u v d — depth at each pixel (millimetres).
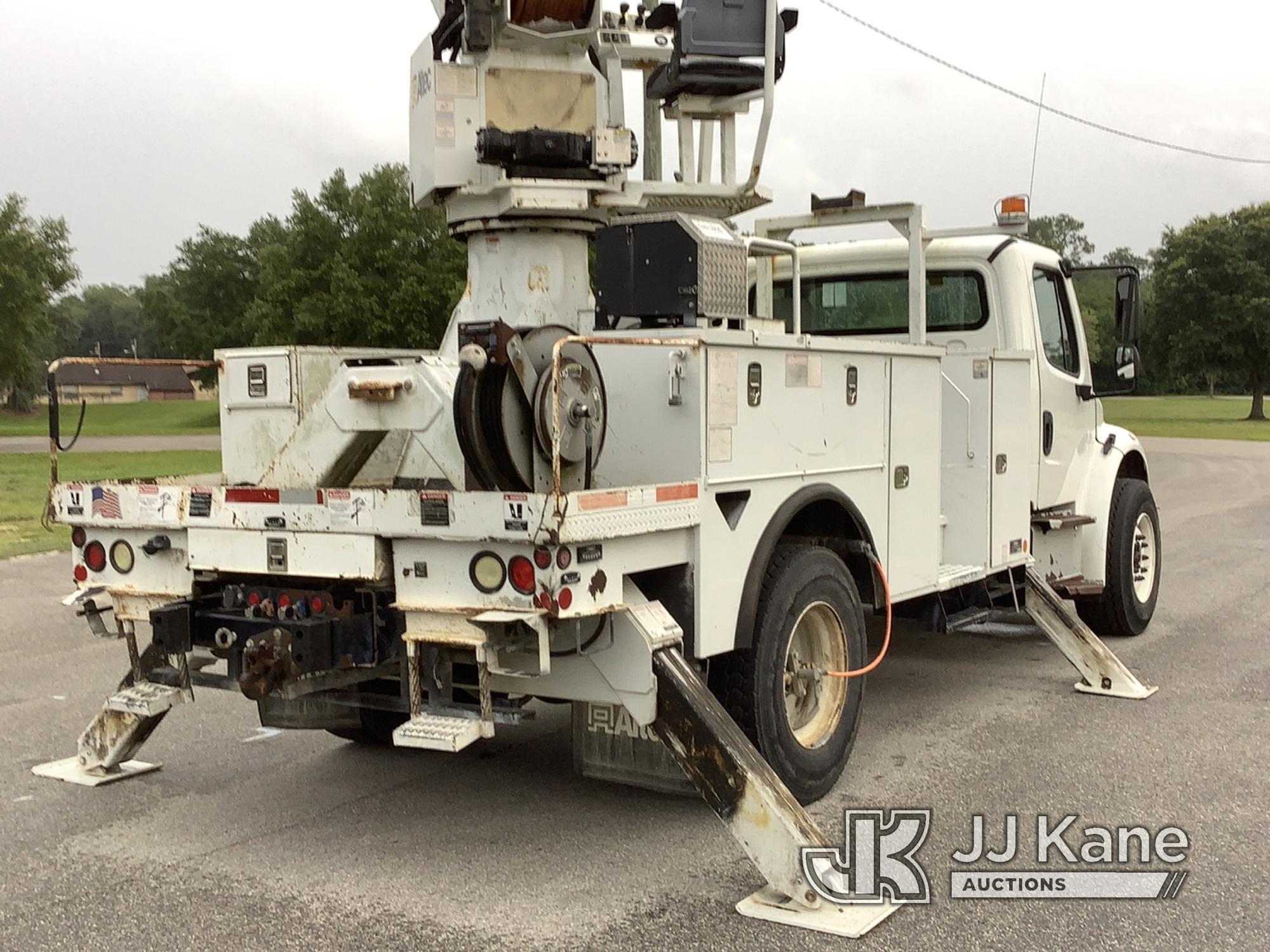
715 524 3998
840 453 4699
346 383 3971
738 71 5031
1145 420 54031
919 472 5312
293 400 4309
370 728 5223
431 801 4676
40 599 9398
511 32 4707
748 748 3699
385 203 36031
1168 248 57406
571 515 3367
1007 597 6746
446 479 4000
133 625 4500
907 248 6695
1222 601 8969
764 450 4246
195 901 3688
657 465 4004
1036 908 3584
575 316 4887
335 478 4102
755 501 4211
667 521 3752
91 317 145375
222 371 4512
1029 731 5527
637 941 3383
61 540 12719
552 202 4668
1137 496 7613
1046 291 6949
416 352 4570
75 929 3494
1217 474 22688
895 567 5129
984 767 4988
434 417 3838
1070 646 6309
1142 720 5711
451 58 4914
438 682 3820
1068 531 7172
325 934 3439
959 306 6660
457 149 4734
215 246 66188
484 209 4777
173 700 4371
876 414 4941
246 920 3547
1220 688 6328
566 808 4578
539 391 3566
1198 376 58844
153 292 68062
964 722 5719
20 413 67375
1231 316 54469
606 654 3771
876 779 4836
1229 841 4109
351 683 4137
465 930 3463
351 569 3771
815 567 4535
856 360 4793
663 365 3975
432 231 35969
